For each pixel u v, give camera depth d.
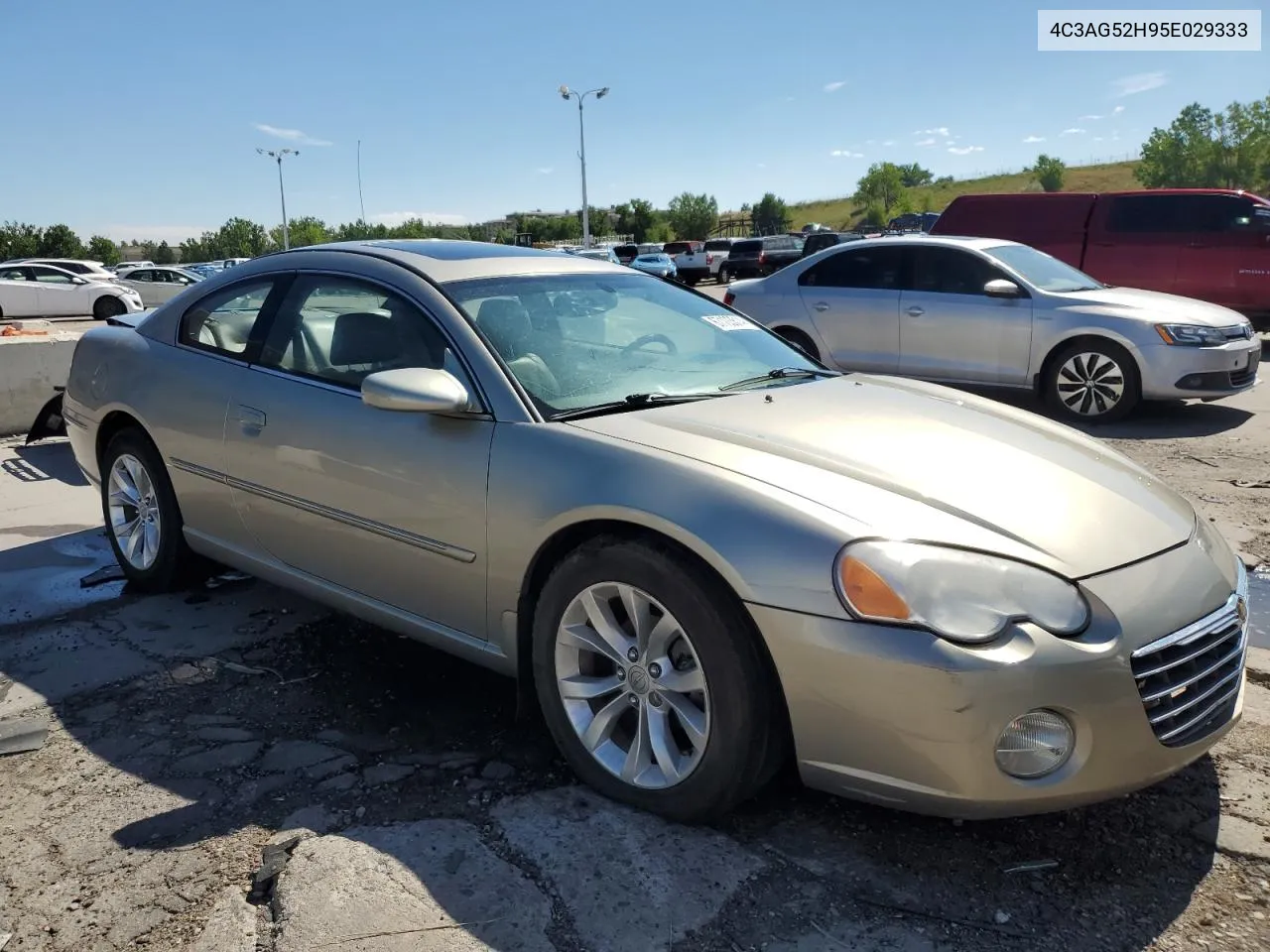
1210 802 2.57
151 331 4.14
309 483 3.28
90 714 3.14
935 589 2.15
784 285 9.06
